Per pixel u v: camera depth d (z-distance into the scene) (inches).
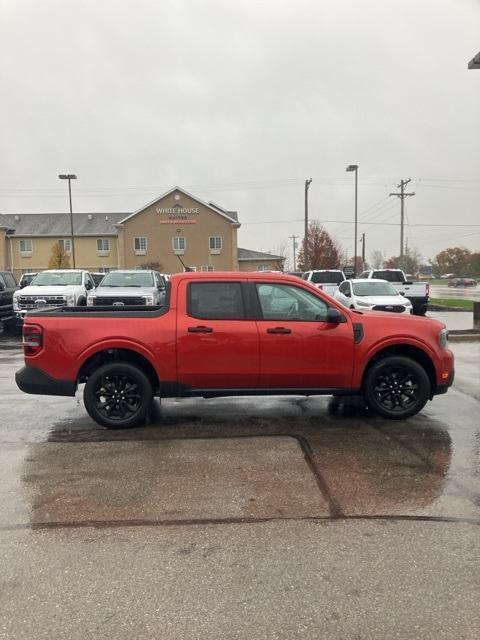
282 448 207.9
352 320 238.7
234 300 234.2
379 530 141.9
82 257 2470.5
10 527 145.6
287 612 108.8
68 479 178.5
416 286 836.6
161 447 210.2
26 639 101.8
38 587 118.2
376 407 244.2
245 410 268.1
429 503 158.1
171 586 118.0
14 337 644.7
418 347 241.0
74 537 139.9
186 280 234.8
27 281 933.8
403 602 111.6
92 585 118.7
